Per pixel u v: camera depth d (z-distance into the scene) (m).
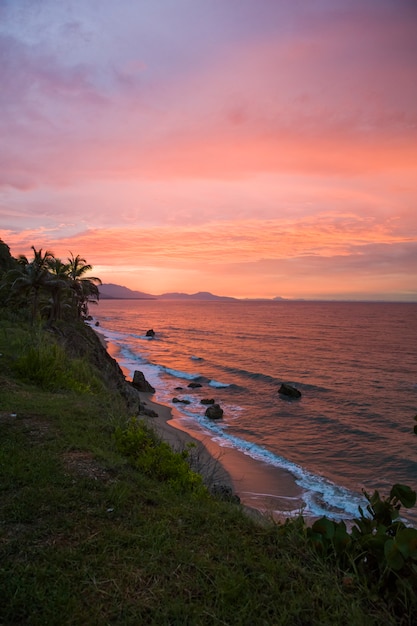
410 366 54.97
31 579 2.69
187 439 21.36
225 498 6.14
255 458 19.84
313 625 2.44
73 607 2.47
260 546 3.35
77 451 5.43
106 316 195.12
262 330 119.75
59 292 38.69
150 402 30.50
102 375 21.19
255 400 33.59
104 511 3.76
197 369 50.91
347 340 92.00
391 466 19.47
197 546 3.28
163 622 2.38
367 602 2.69
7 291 40.19
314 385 40.06
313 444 22.58
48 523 3.46
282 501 15.12
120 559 3.00
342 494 16.08
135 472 5.02
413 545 2.76
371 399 35.00
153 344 81.19
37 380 10.34
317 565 3.04
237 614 2.46
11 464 4.63
